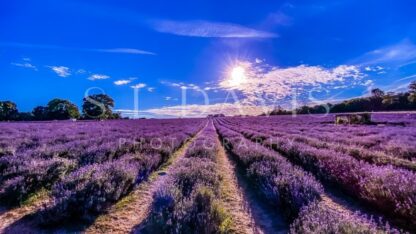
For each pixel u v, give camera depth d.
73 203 4.84
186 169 7.00
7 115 78.88
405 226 4.60
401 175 5.64
